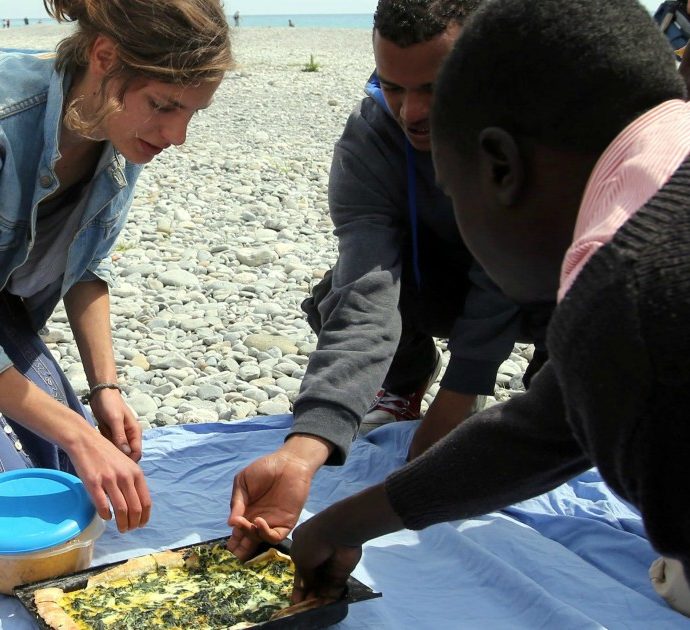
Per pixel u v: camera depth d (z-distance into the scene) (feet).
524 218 3.90
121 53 6.70
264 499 6.68
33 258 8.24
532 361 10.23
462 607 6.87
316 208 23.18
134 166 8.38
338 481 8.87
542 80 3.67
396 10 7.26
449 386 8.94
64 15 7.05
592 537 7.93
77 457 6.90
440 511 5.25
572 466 4.86
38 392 7.11
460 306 9.84
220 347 13.75
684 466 3.38
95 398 8.24
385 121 8.58
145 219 20.84
